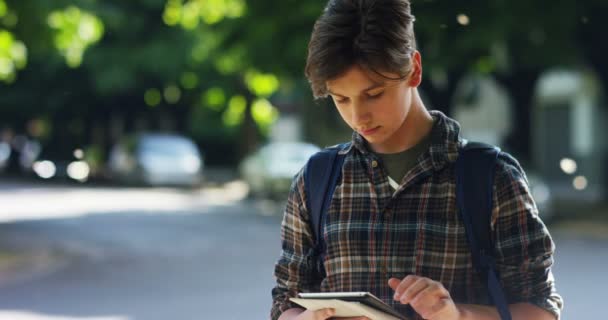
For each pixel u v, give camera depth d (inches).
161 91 1660.9
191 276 524.1
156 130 1827.0
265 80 1251.8
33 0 740.7
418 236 105.7
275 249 659.4
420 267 105.4
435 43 692.7
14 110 1829.5
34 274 550.0
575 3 749.9
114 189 1502.2
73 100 1752.0
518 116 943.0
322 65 99.0
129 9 1467.8
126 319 394.9
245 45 834.2
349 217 108.9
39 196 1312.7
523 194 104.6
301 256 114.6
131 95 1717.5
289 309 113.6
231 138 1846.7
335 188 110.5
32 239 732.0
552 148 1330.0
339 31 98.9
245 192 1274.6
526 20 728.3
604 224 789.2
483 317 100.7
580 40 827.4
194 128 1803.6
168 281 506.3
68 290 482.0
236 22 834.2
